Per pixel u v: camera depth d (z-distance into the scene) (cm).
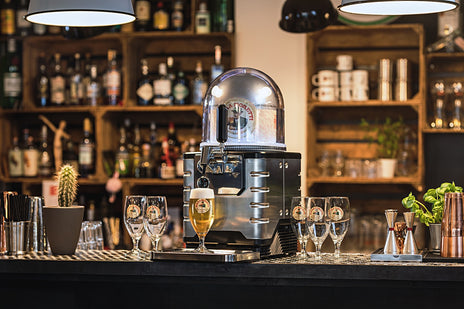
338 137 495
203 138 234
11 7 508
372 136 490
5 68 512
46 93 509
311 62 468
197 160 229
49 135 527
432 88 474
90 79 502
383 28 464
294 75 489
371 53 486
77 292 224
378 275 199
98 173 490
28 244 237
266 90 229
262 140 227
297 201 216
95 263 213
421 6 230
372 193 490
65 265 215
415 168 477
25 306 225
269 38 491
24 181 501
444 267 196
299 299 218
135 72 502
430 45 458
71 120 526
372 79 485
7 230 233
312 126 477
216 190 222
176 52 509
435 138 483
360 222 459
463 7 442
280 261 209
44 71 509
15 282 225
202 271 207
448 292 210
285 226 229
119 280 215
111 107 488
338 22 478
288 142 489
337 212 215
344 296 216
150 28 498
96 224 257
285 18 361
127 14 233
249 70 233
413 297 212
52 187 495
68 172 234
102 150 491
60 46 521
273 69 491
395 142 469
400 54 483
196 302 224
